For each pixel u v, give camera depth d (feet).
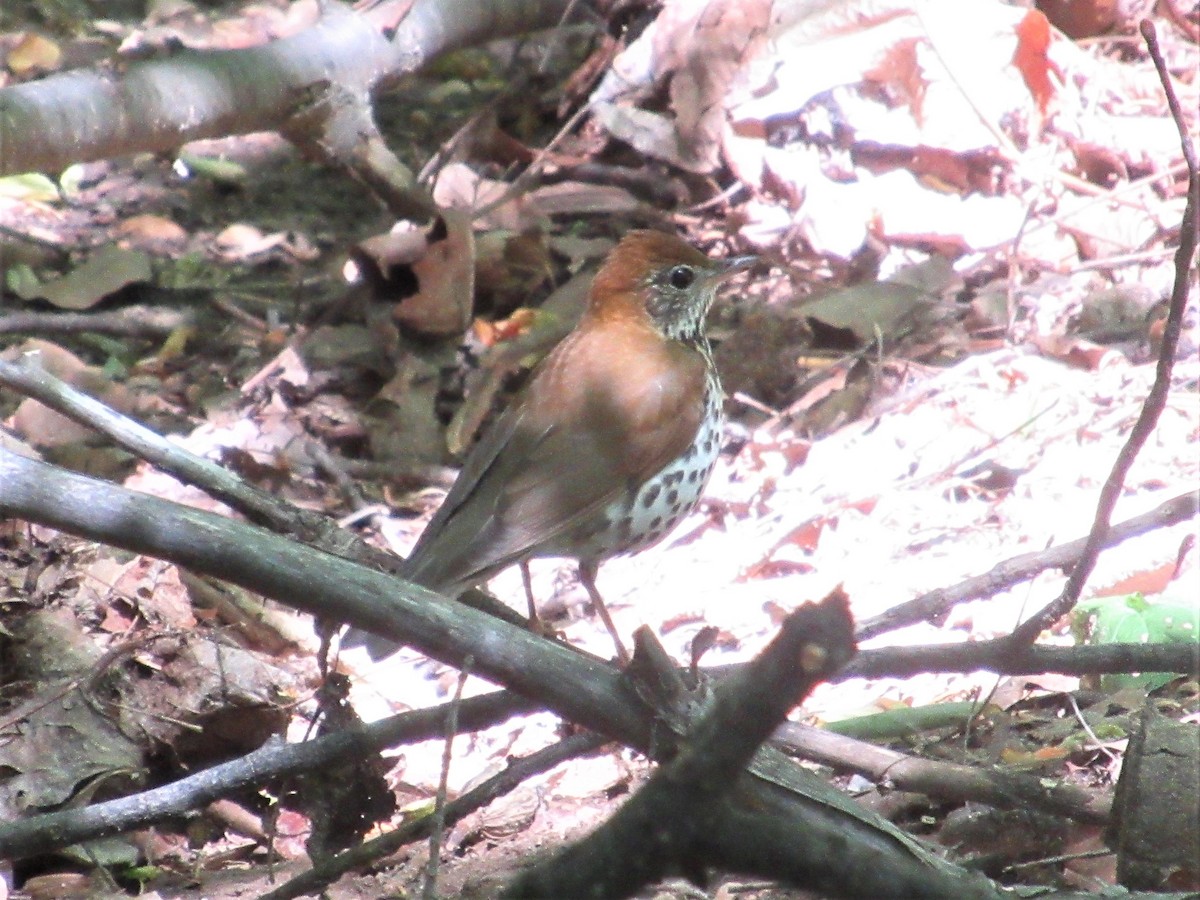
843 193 48.70
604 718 20.44
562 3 56.44
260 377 44.47
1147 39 20.31
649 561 37.68
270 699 30.45
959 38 49.32
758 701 13.30
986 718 28.63
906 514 37.17
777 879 15.25
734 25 50.80
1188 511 25.18
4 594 32.53
